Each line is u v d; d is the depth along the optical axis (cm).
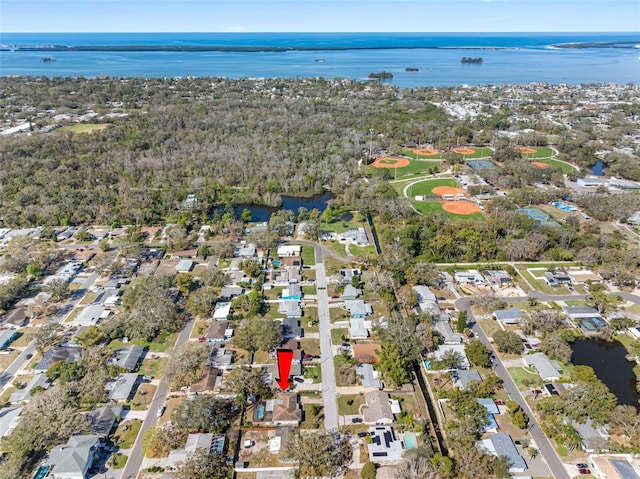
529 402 10069
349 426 9419
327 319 12950
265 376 10712
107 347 11638
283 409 9544
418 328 11706
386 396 9994
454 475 8338
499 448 8750
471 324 12800
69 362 10881
